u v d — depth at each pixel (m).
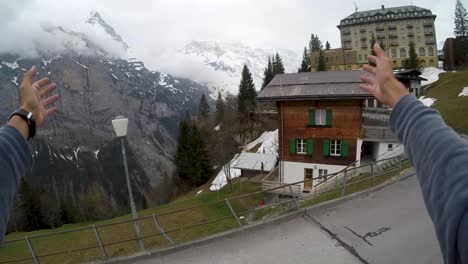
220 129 61.56
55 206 60.12
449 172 0.75
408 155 0.95
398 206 9.52
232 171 47.19
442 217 0.73
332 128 24.25
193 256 7.87
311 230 8.52
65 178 130.00
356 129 23.67
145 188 126.19
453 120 31.05
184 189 58.56
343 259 7.07
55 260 19.47
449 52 82.19
